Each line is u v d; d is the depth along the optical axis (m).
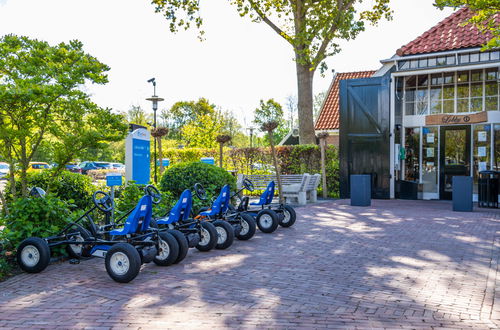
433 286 4.96
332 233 8.34
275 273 5.52
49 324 3.82
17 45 7.40
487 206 12.15
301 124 17.59
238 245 7.31
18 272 5.52
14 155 7.77
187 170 10.45
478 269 5.67
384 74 14.55
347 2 16.64
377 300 4.47
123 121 7.97
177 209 6.38
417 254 6.54
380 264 5.96
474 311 4.15
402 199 14.70
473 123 13.87
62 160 7.49
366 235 8.10
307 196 14.26
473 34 13.63
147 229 5.71
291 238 7.88
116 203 8.34
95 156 7.77
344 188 15.16
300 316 4.02
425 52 13.82
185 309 4.20
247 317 3.99
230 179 11.38
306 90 17.52
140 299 4.49
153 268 5.79
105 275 5.40
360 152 14.91
